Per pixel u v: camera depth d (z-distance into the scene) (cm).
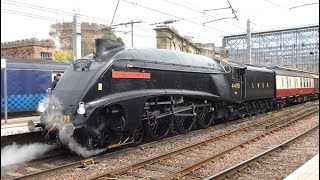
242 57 4753
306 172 662
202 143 1081
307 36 4625
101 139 937
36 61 1584
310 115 2031
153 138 1130
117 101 945
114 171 739
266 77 2102
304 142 1145
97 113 893
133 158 909
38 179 718
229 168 743
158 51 1208
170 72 1195
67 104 902
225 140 1182
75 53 1566
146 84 1080
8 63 1428
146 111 1067
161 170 779
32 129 920
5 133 938
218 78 1491
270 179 725
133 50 1081
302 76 3077
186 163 849
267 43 4912
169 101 1176
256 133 1341
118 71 980
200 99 1379
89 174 759
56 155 955
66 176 743
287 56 4762
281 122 1664
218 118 1570
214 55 2914
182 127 1270
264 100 2136
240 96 1688
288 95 2575
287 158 919
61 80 983
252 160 838
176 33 2044
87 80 925
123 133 1003
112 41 1021
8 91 1421
